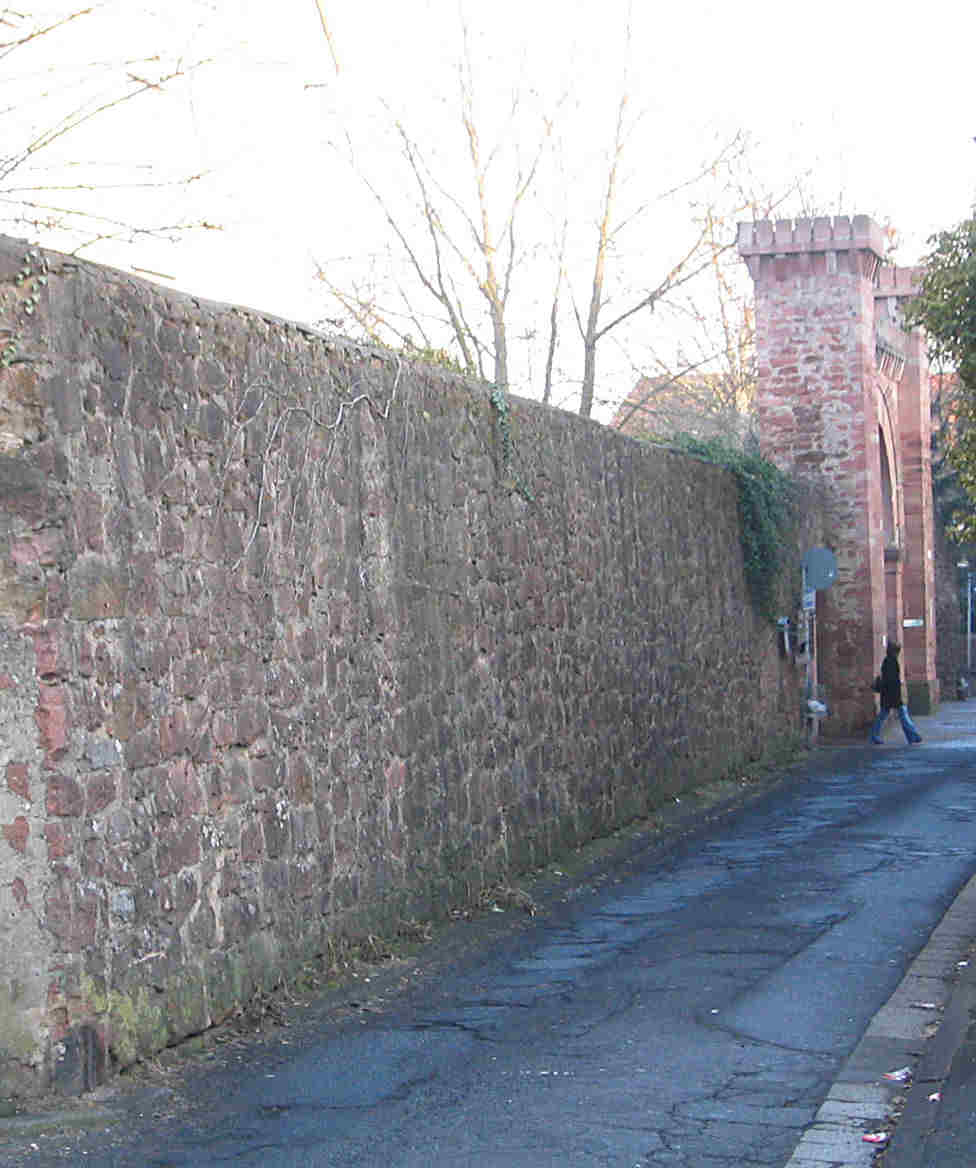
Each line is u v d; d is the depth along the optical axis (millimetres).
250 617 9180
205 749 8602
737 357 37906
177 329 8500
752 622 23250
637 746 17469
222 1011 8594
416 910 11359
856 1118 6918
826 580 26062
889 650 27969
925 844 15375
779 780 21938
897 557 33938
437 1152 6473
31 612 7203
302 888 9656
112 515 7793
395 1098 7305
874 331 30875
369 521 10898
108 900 7586
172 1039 8062
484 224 29078
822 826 16969
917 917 11703
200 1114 7066
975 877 13414
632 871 14477
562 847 14805
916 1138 6398
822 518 28797
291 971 9445
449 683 12258
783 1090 7363
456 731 12367
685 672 19609
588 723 15805
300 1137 6695
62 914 7230
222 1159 6398
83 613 7500
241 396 9156
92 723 7539
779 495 24422
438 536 12133
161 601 8227
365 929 10516
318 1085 7539
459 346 29094
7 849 7113
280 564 9578
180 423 8500
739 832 16828
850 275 29000
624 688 17094
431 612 11945
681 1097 7262
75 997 7285
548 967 10344
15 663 7156
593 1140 6625
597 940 11242
